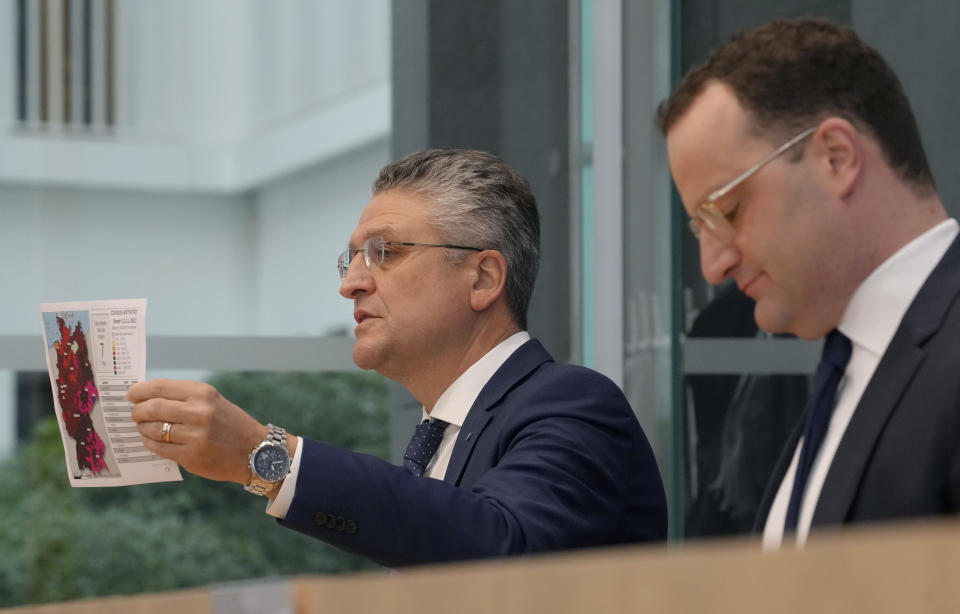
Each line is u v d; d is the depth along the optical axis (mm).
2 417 7383
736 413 6125
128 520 7648
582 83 6398
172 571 7707
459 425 3980
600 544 3572
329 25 6676
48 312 3486
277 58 6801
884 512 2480
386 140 6512
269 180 6785
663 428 6145
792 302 2754
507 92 6438
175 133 6805
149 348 6207
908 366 2559
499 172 4242
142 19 6859
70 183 6770
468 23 6461
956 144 5898
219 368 6242
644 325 6250
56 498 7508
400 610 1225
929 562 1079
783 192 2674
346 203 6598
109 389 3412
